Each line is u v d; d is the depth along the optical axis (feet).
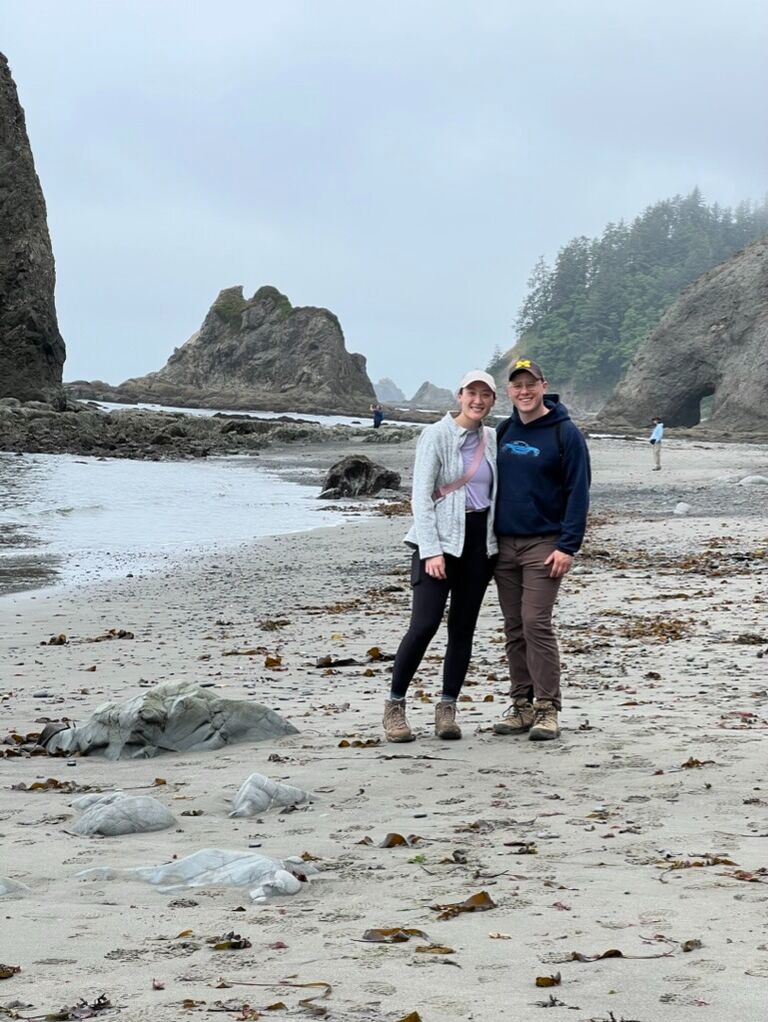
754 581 47.01
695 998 8.93
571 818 15.39
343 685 28.53
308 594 48.93
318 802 16.99
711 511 86.89
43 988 9.54
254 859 13.10
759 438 274.98
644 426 353.10
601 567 54.44
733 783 16.90
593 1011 8.74
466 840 14.47
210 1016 8.82
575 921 11.09
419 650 21.59
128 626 40.68
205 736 21.65
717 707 23.52
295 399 407.44
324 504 102.89
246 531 79.92
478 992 9.23
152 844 14.80
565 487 21.68
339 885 12.64
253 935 10.91
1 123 222.07
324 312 440.04
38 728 24.20
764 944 10.18
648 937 10.50
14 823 16.26
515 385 22.02
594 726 21.99
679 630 35.04
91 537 74.95
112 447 175.63
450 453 21.98
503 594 22.21
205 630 39.34
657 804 15.98
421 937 10.69
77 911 11.80
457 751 20.47
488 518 21.83
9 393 217.15
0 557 64.08
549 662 21.22
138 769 20.13
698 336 352.49
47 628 40.55
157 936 10.93
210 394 404.57
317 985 9.41
